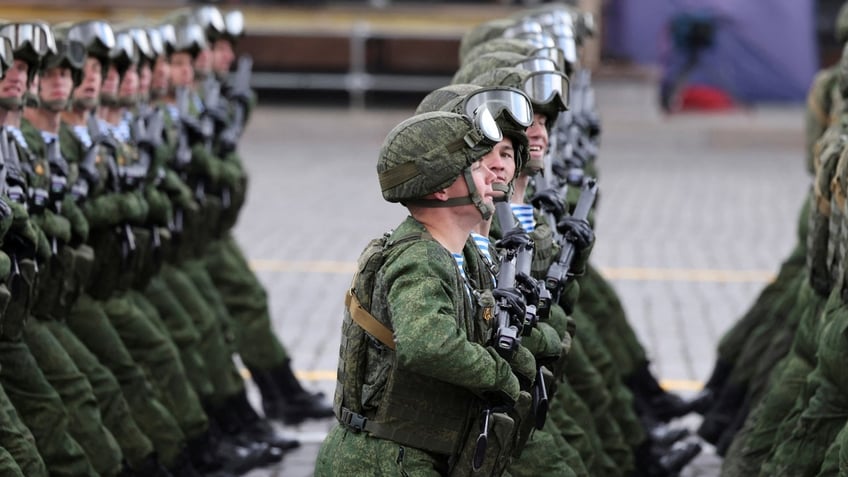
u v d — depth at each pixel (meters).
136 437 15.55
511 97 11.45
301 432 20.58
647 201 38.84
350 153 47.34
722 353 20.05
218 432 18.55
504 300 10.85
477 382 10.41
